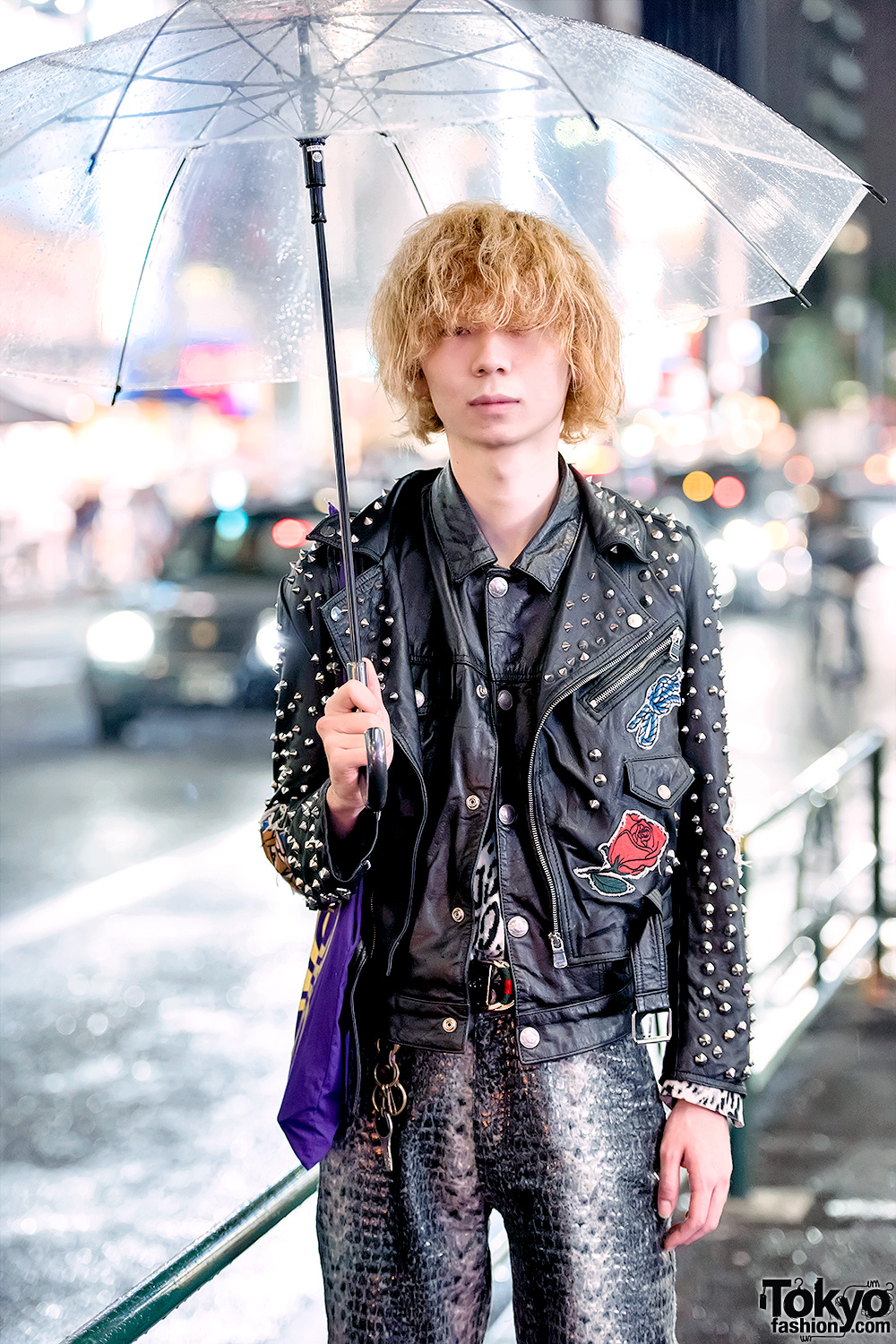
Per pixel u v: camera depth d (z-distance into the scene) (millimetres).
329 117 1709
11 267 1967
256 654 11031
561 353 1673
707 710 1765
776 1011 4676
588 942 1660
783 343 55844
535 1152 1614
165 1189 4258
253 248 2084
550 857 1649
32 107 1794
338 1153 1704
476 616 1712
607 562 1732
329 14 1700
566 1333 1599
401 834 1674
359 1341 1672
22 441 28266
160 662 11188
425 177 2041
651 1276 1646
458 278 1628
